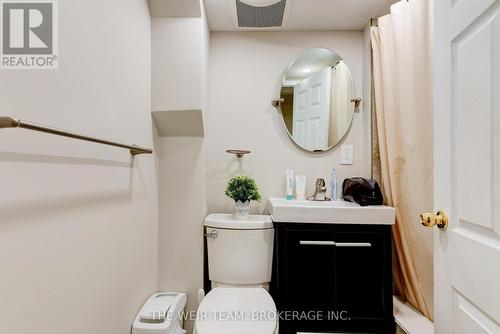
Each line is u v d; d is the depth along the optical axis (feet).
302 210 4.41
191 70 4.56
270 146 5.72
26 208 1.90
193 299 4.91
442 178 2.64
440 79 2.69
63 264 2.28
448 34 2.56
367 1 4.73
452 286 2.49
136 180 3.85
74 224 2.42
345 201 5.27
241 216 4.97
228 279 4.71
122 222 3.39
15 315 1.82
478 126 2.14
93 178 2.73
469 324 2.24
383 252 4.35
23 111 1.92
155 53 4.53
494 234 1.98
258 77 5.72
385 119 4.79
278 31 5.71
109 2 3.04
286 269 4.44
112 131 3.13
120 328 3.35
